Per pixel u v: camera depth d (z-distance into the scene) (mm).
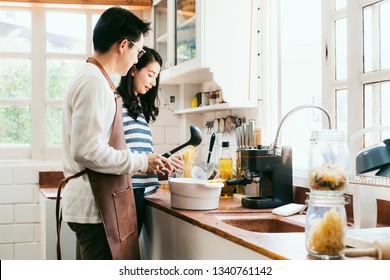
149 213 2553
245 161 2268
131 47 1905
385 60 2012
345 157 1393
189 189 2137
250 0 2768
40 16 3537
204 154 3475
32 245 3402
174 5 3094
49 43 3582
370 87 2041
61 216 1911
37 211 3402
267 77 2760
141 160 1860
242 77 2744
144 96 2436
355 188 1658
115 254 1825
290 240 1492
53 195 2807
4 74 3512
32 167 3396
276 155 2094
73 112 1729
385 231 1446
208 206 2166
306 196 2309
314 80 2820
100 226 1807
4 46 3502
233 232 1622
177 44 3080
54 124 3600
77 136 1692
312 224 1288
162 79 3359
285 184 2268
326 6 2287
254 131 2715
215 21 2680
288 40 2785
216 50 2680
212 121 3324
